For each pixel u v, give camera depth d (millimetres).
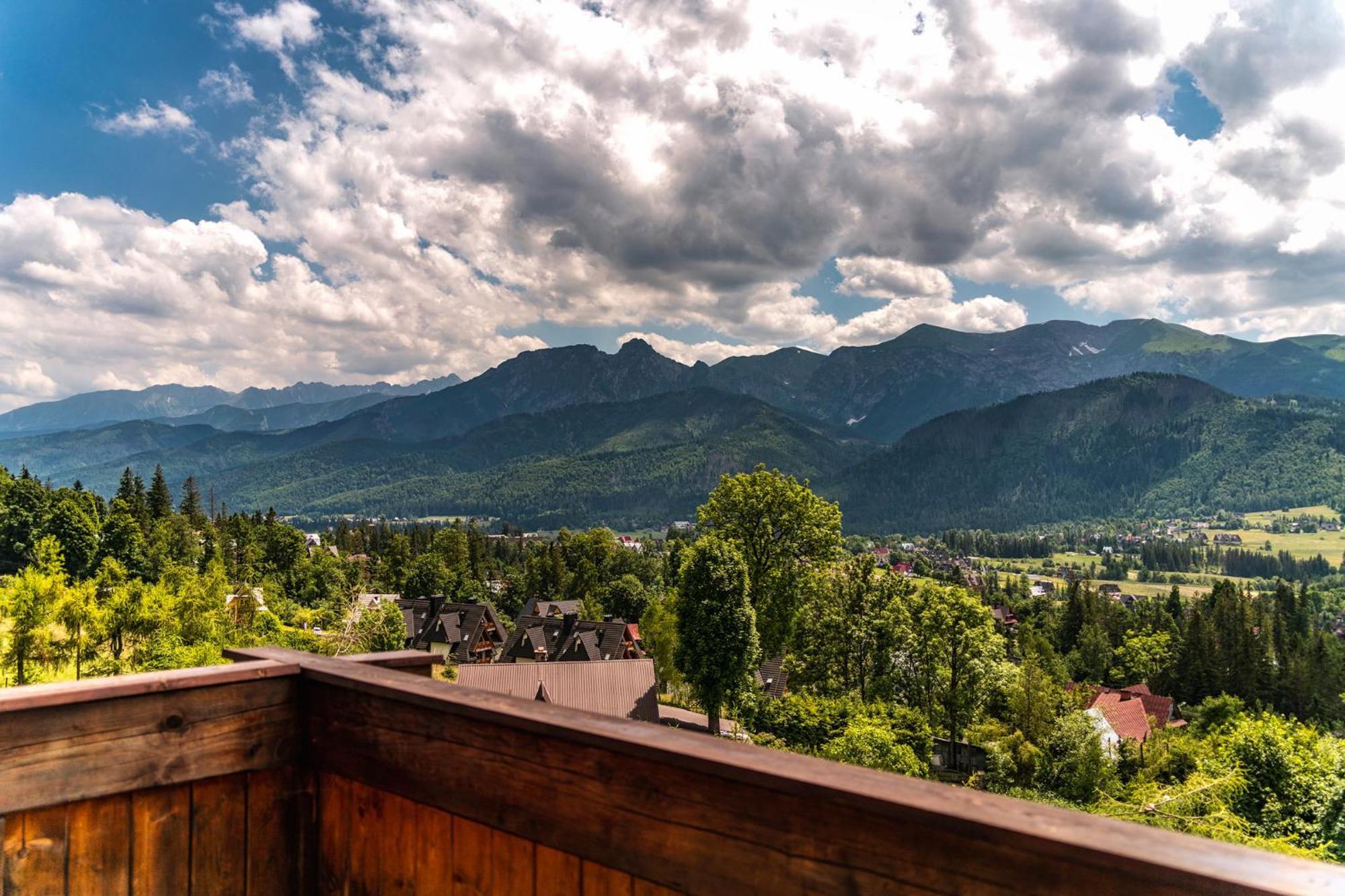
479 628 66000
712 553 30266
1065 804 24094
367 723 2070
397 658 2336
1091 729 27484
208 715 2057
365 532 135500
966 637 32625
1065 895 1023
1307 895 836
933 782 1233
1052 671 62406
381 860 2059
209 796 2080
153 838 1984
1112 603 92438
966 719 32625
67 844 1860
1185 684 71125
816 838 1278
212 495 153625
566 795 1641
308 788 2244
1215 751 32594
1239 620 75375
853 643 36875
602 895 1589
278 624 47062
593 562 94500
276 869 2184
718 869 1398
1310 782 21531
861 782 1238
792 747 28016
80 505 77500
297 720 2229
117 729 1908
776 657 49406
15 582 30469
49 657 30781
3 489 76188
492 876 1798
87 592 32281
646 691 32344
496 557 136500
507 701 1806
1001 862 1084
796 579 33656
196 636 36969
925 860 1157
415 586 93312
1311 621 89000
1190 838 988
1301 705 64500
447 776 1871
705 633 29984
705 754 1399
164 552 79500
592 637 57250
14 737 1771
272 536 93062
